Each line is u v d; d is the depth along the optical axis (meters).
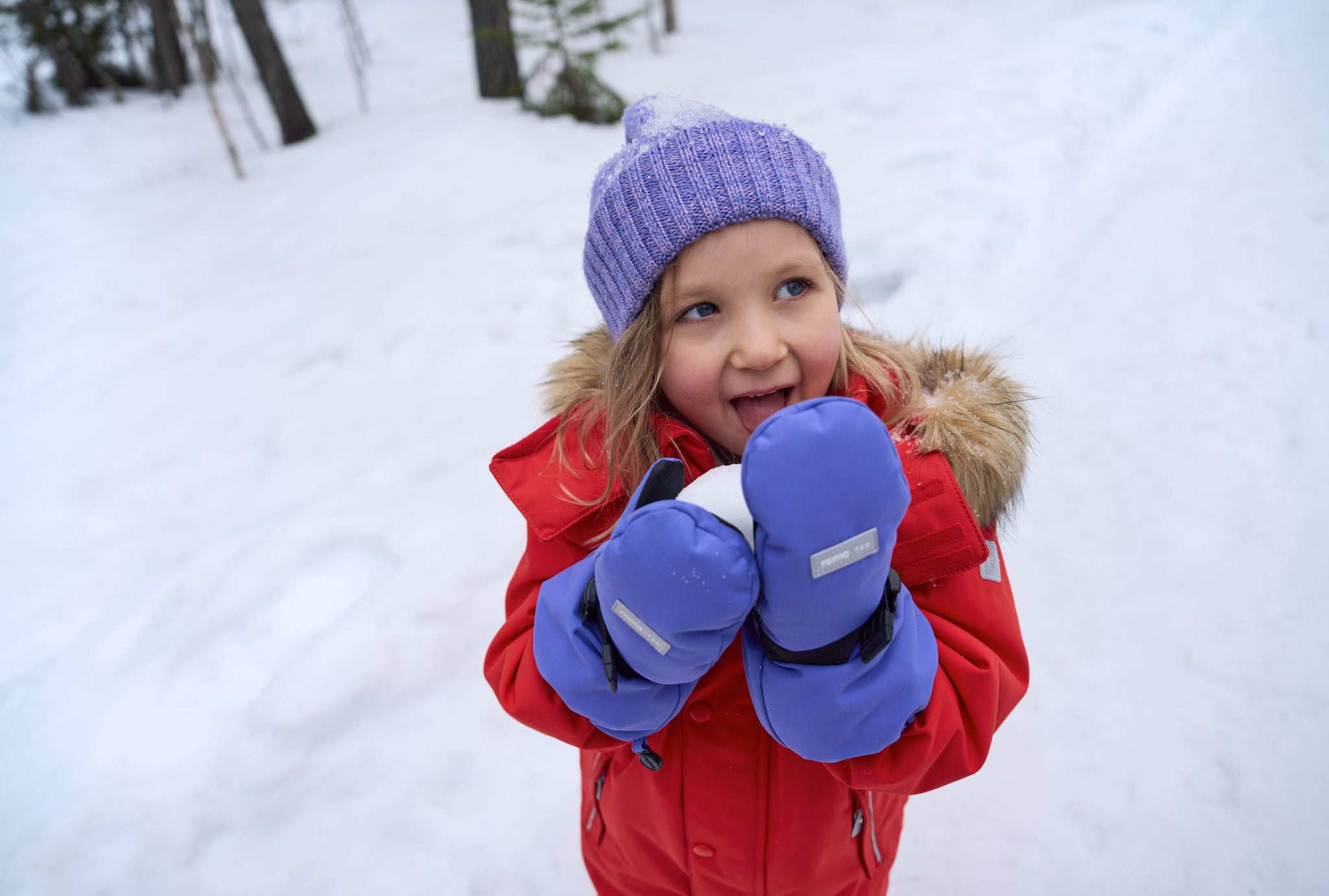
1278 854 1.48
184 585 2.44
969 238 3.45
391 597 2.22
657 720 0.77
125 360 3.92
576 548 1.00
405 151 5.66
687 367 0.83
